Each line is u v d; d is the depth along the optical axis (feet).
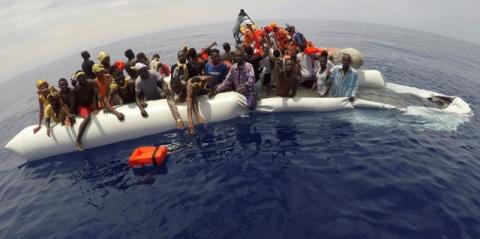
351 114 23.41
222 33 107.14
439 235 11.52
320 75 24.75
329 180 15.38
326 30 104.27
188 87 21.80
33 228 14.12
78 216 14.46
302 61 26.17
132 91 23.00
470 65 57.06
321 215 12.78
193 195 14.96
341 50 27.35
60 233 13.47
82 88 20.89
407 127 21.33
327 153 18.19
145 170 17.84
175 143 20.70
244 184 15.48
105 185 16.84
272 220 12.66
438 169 16.30
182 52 22.85
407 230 11.78
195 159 18.47
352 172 16.05
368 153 18.02
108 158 19.83
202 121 22.72
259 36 26.50
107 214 14.26
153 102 22.76
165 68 28.45
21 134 21.06
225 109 23.08
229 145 19.85
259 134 21.09
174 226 12.87
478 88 34.65
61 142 20.77
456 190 14.43
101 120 21.22
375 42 71.26
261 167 16.97
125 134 21.56
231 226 12.51
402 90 26.66
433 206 13.21
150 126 21.89
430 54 62.08
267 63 25.86
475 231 11.74
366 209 13.06
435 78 37.65
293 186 15.02
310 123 22.38
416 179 15.30
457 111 23.36
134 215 13.93
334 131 21.06
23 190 17.54
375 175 15.70
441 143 19.29
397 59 48.47
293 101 23.98
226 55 27.48
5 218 15.23
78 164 19.57
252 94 23.30
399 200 13.65
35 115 37.04
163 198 14.97
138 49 80.07
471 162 17.12
